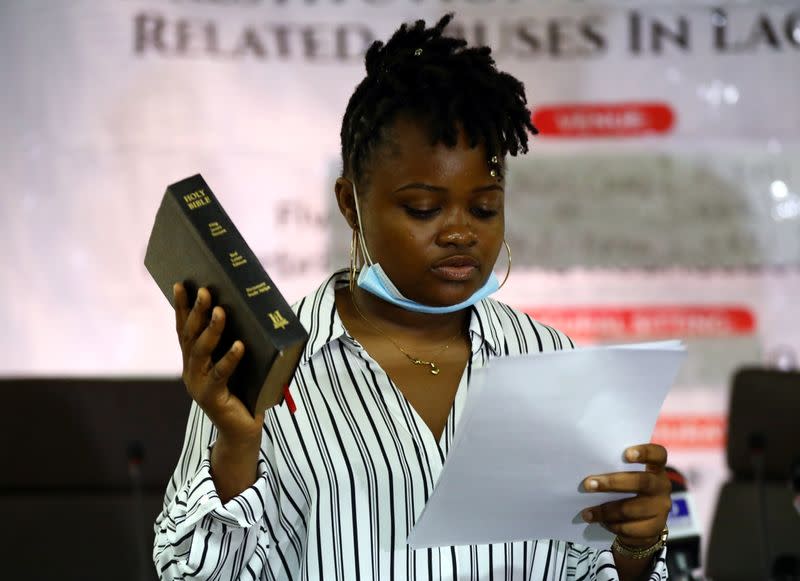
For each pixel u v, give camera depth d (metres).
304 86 11.38
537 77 11.51
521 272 11.65
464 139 4.06
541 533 4.12
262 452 4.10
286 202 11.44
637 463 3.95
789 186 11.62
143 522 6.92
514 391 3.60
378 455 4.10
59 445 6.94
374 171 4.16
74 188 11.23
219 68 11.34
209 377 3.57
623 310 11.70
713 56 11.53
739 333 11.71
